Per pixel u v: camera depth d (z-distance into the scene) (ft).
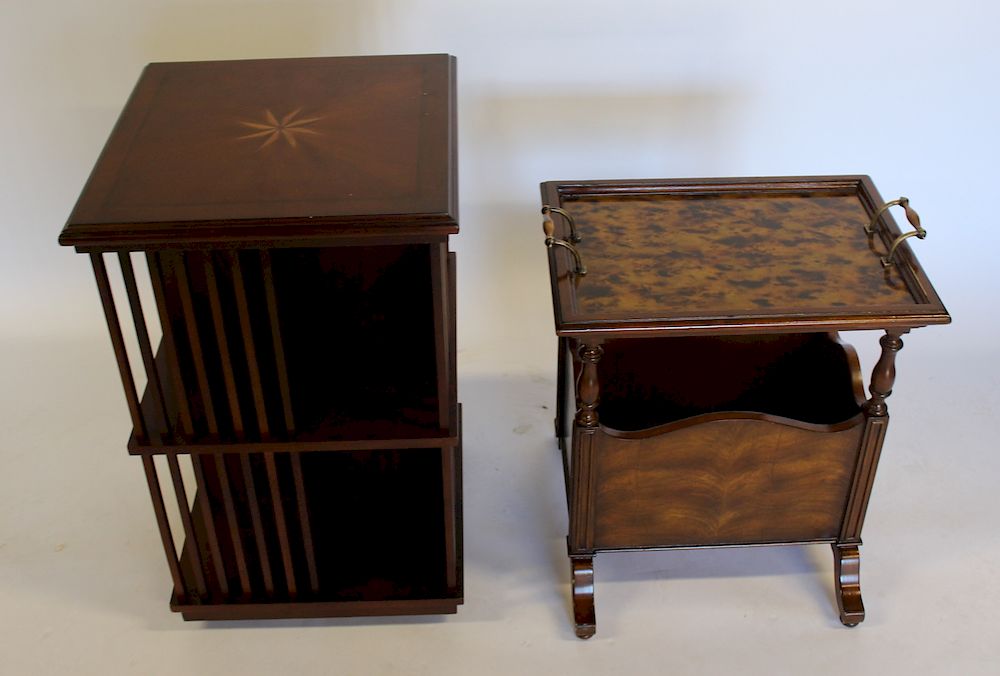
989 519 7.45
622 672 6.48
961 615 6.79
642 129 8.45
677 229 6.50
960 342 8.89
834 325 5.68
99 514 7.57
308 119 5.90
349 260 6.51
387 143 5.68
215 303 5.37
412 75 6.34
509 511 7.64
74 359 8.86
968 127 8.51
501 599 6.98
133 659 6.60
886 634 6.68
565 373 7.36
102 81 8.10
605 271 6.11
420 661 6.57
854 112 8.42
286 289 6.52
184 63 6.50
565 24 7.93
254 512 6.26
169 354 5.65
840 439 6.20
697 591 6.99
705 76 8.20
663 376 7.24
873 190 6.76
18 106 8.14
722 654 6.57
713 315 5.69
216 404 6.13
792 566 7.14
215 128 5.82
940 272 9.18
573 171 8.64
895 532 7.36
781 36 8.02
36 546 7.34
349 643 6.70
